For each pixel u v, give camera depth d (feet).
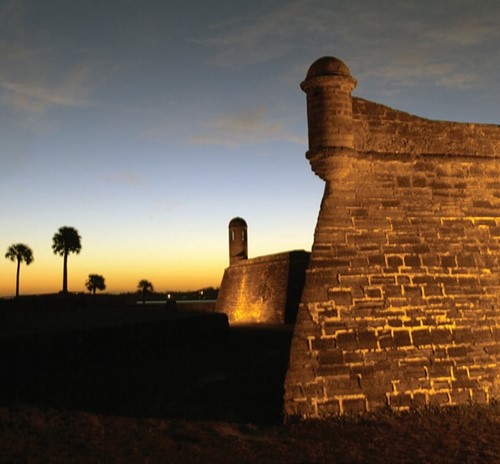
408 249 37.50
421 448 26.99
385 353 34.60
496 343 36.70
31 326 49.88
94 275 233.14
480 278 38.27
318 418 32.07
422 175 39.40
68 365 41.37
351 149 36.94
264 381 42.42
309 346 33.88
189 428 29.73
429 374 34.71
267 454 25.90
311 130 37.24
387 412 32.86
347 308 35.19
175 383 44.88
